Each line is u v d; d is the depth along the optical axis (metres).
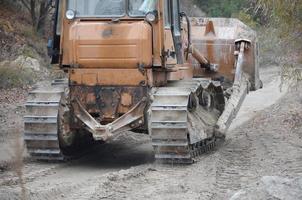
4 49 28.66
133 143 16.31
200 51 17.81
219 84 15.36
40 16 33.53
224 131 14.33
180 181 11.14
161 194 10.20
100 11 12.86
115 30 12.57
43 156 13.05
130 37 12.52
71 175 12.09
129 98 12.72
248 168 12.32
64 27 12.92
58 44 13.34
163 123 12.32
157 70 13.03
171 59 13.30
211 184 10.90
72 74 12.84
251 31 17.94
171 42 13.38
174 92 12.65
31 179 11.44
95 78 12.77
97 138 12.72
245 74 17.66
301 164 12.41
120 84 12.71
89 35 12.63
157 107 12.39
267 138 16.14
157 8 12.62
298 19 14.77
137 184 10.92
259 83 18.59
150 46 12.60
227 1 44.53
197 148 13.53
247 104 24.27
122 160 14.02
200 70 17.53
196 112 13.75
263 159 13.19
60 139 13.01
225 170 12.15
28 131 12.88
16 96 23.39
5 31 30.22
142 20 12.73
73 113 13.04
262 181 9.19
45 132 12.80
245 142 15.76
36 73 27.50
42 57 31.33
